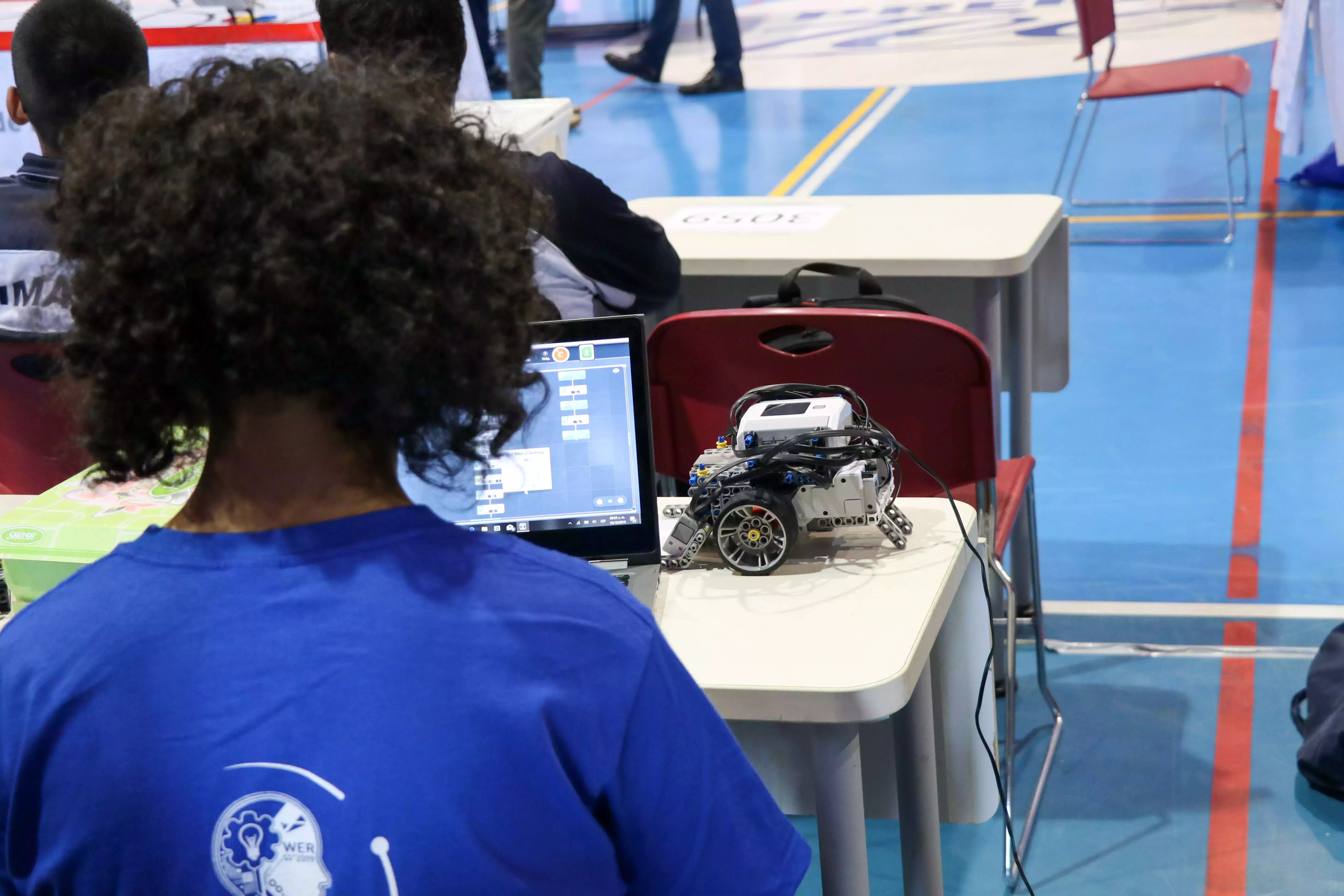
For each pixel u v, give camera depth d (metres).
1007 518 2.31
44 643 0.69
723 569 1.66
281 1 2.94
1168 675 2.80
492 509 1.59
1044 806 2.44
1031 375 3.08
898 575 1.61
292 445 0.69
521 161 0.76
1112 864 2.28
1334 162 5.90
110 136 0.68
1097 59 8.67
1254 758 2.53
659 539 1.63
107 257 0.65
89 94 2.17
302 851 0.65
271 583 0.67
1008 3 10.92
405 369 0.66
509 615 0.68
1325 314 4.65
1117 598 3.11
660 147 7.38
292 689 0.66
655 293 2.50
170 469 0.81
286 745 0.65
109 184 0.66
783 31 10.55
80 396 0.70
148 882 0.67
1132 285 5.07
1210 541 3.31
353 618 0.67
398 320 0.64
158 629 0.67
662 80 9.09
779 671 1.41
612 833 0.72
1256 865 2.25
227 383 0.66
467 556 0.70
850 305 2.26
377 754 0.65
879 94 8.30
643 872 0.73
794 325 2.08
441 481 0.96
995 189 6.25
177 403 0.69
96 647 0.68
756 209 3.07
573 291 2.19
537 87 7.54
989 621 1.89
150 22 2.96
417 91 0.72
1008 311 2.79
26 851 0.71
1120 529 3.41
